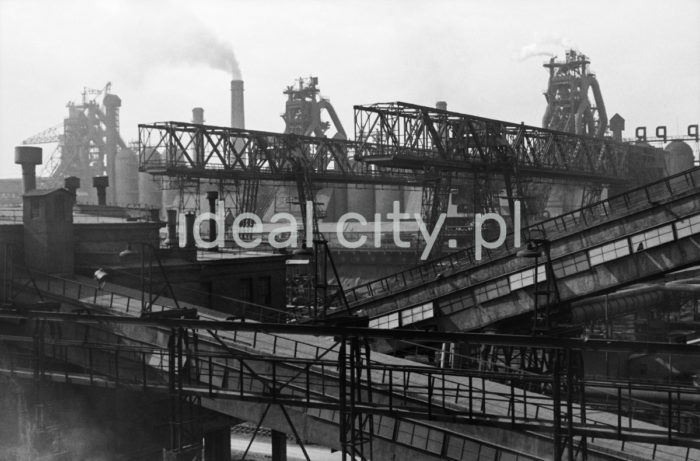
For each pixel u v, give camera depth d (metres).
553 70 128.12
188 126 69.00
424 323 43.12
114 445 33.16
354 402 18.73
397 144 66.19
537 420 18.31
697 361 46.16
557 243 40.06
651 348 15.22
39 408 24.61
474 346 41.78
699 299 57.72
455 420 18.64
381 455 23.69
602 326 56.47
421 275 47.22
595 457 21.44
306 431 24.94
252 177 73.31
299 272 75.25
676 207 37.16
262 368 25.69
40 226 36.25
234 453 50.41
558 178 88.44
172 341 21.61
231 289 46.44
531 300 40.28
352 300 55.03
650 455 21.17
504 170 73.62
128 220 46.59
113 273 37.94
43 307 27.25
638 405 35.12
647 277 38.50
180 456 21.20
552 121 127.38
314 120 130.12
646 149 112.56
